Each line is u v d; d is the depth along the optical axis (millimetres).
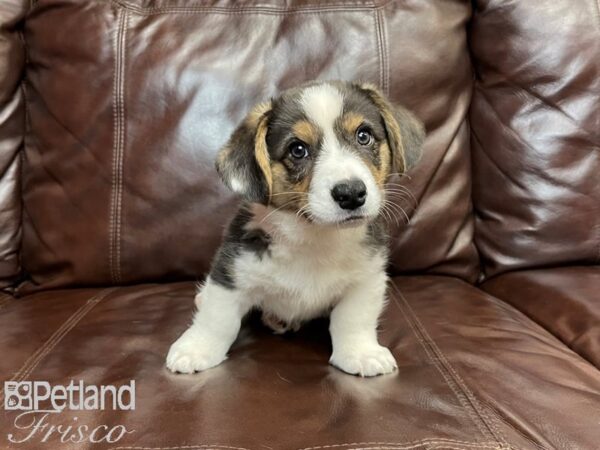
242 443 266
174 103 501
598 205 508
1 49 505
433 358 352
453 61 525
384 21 515
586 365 352
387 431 273
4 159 510
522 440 272
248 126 382
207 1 521
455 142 530
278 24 516
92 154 499
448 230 520
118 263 497
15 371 339
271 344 389
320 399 305
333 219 343
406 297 459
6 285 509
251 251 376
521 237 513
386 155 399
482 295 468
